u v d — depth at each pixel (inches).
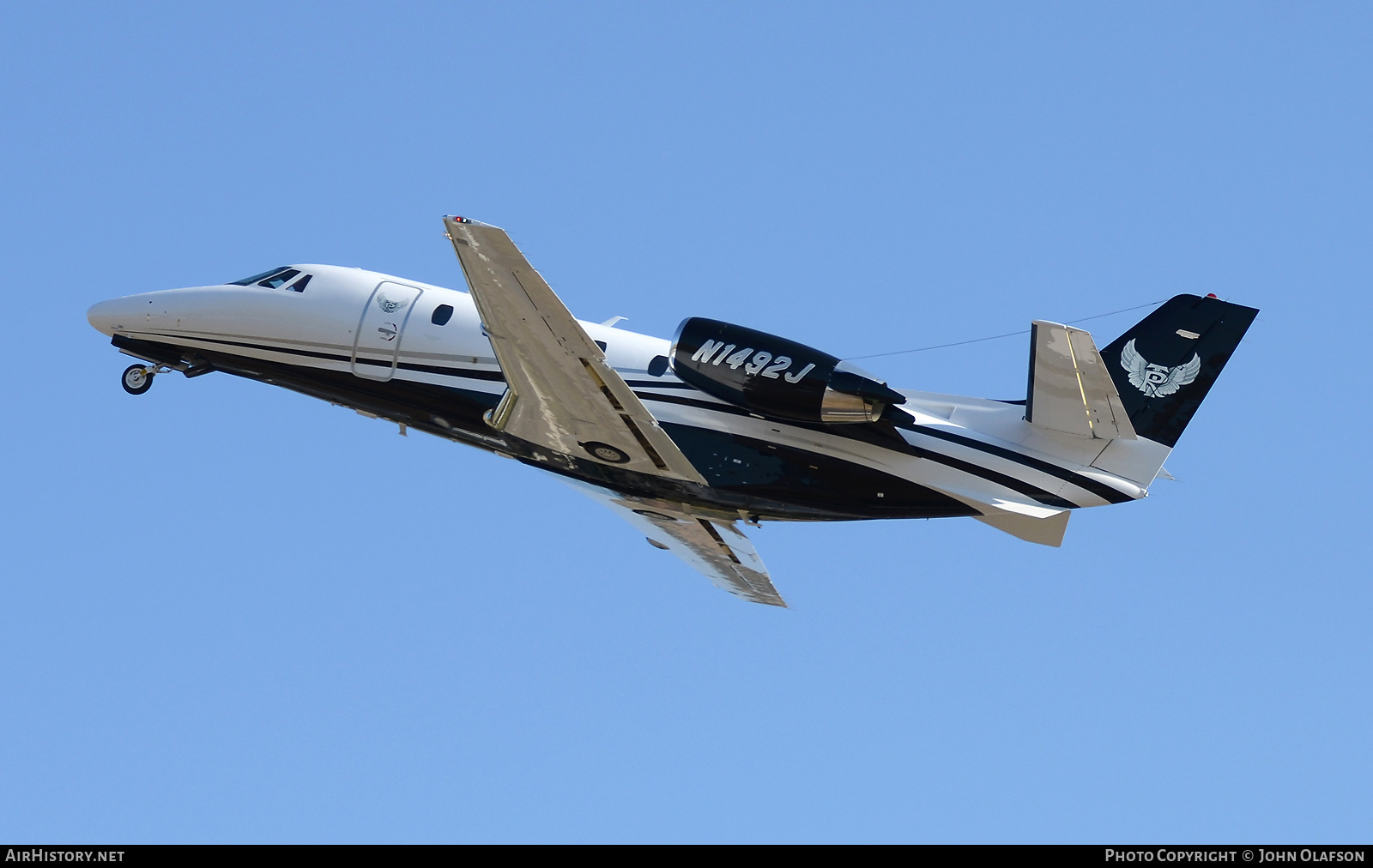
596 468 2276.1
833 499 2213.3
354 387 2426.2
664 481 2258.9
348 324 2428.6
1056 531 2146.9
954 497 2138.3
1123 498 2090.3
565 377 1996.8
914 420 2130.9
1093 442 2100.1
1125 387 2112.5
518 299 1857.8
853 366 2075.5
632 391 1979.6
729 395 2121.1
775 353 2089.1
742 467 2213.3
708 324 2138.3
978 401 2192.4
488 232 1750.7
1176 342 2100.1
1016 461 2121.1
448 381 2349.9
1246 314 2079.2
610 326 2361.0
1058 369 1985.7
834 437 2170.3
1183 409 2087.8
